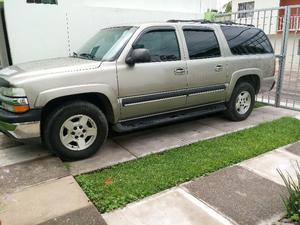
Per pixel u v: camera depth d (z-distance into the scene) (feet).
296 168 12.40
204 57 16.51
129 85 13.70
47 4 20.27
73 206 9.67
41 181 11.25
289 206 8.94
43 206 9.68
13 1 19.03
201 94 16.60
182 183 11.20
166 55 14.97
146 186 10.89
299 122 18.81
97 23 22.70
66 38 21.48
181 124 18.95
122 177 11.64
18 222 8.87
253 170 12.26
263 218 9.05
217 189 10.73
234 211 9.41
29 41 20.03
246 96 19.60
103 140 13.85
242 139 15.81
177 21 16.12
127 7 24.85
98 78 12.83
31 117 11.75
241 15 32.86
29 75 11.81
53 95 11.91
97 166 12.77
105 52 14.11
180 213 9.36
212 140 15.75
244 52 18.74
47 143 12.66
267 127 17.81
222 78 17.43
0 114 12.09
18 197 10.19
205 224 8.81
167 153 14.06
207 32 16.93
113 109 13.53
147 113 14.88
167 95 15.08
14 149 14.39
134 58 13.35
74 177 11.71
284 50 22.40
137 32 14.12
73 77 12.28
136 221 9.01
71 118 12.75
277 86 23.26
